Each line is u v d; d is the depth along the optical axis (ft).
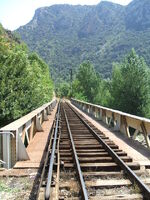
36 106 57.62
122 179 19.71
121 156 25.86
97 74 280.72
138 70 145.07
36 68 87.97
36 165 22.75
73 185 18.01
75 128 47.01
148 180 19.11
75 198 15.84
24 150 24.44
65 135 38.68
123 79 149.79
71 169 22.11
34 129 38.37
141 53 598.75
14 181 19.60
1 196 16.96
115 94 158.81
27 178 20.08
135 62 147.64
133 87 144.56
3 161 22.21
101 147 30.04
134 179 18.54
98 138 34.01
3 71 48.57
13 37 251.19
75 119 63.57
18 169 22.15
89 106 83.61
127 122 38.88
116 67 166.71
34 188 18.10
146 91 144.15
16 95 48.39
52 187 16.99
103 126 50.65
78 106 128.36
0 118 45.96
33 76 55.26
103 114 58.44
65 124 52.85
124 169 21.22
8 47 54.39
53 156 21.98
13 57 51.75
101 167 22.35
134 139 34.76
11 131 22.82
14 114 46.57
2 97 46.65
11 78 49.73
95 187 17.98
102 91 268.00
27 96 51.47
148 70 147.64
